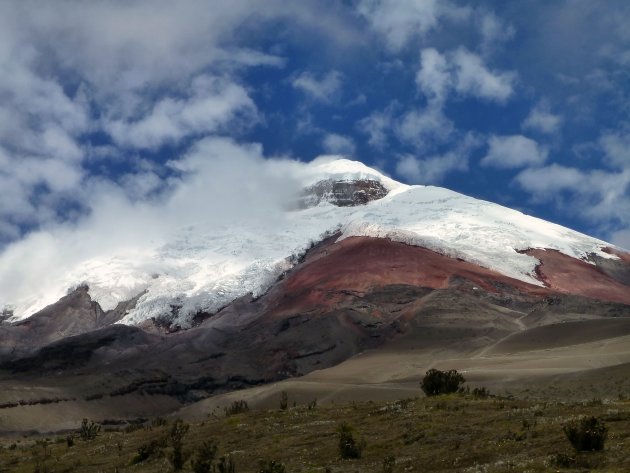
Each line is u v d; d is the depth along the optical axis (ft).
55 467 200.95
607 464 121.80
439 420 174.91
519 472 123.95
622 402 178.29
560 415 163.22
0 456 243.40
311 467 155.53
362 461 154.40
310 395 483.10
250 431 199.52
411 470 140.97
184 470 171.83
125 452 205.57
